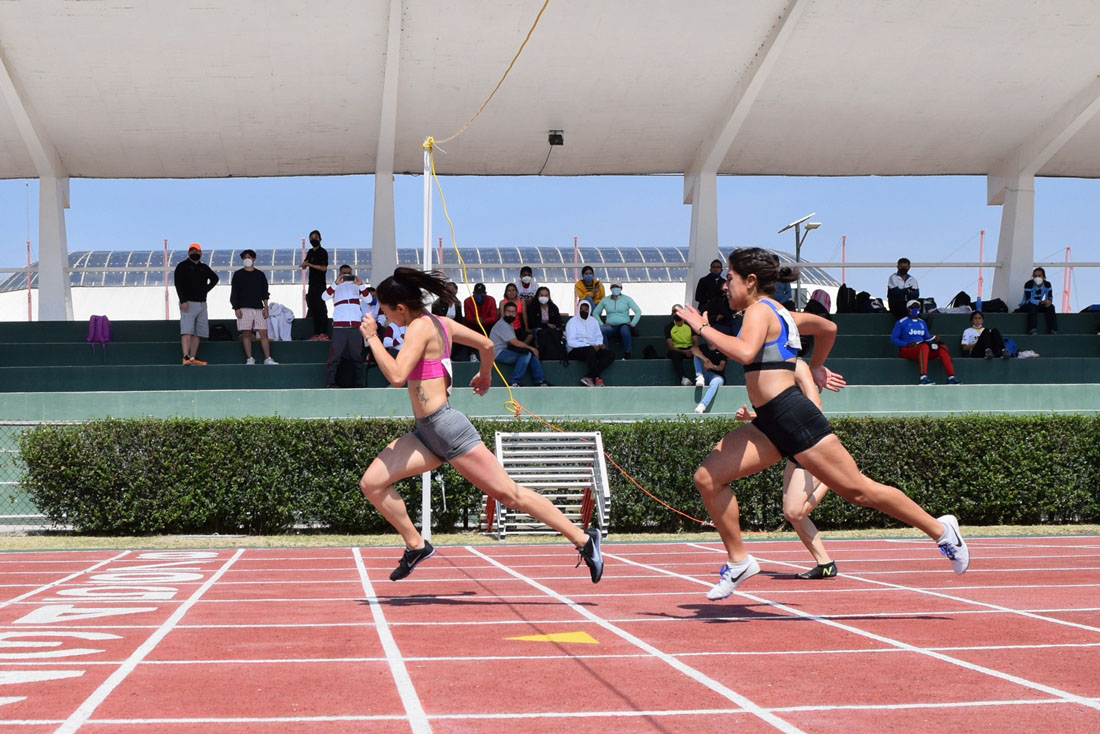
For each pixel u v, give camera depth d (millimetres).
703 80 19031
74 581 8227
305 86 18547
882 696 4156
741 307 6059
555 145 21312
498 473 6270
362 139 20766
